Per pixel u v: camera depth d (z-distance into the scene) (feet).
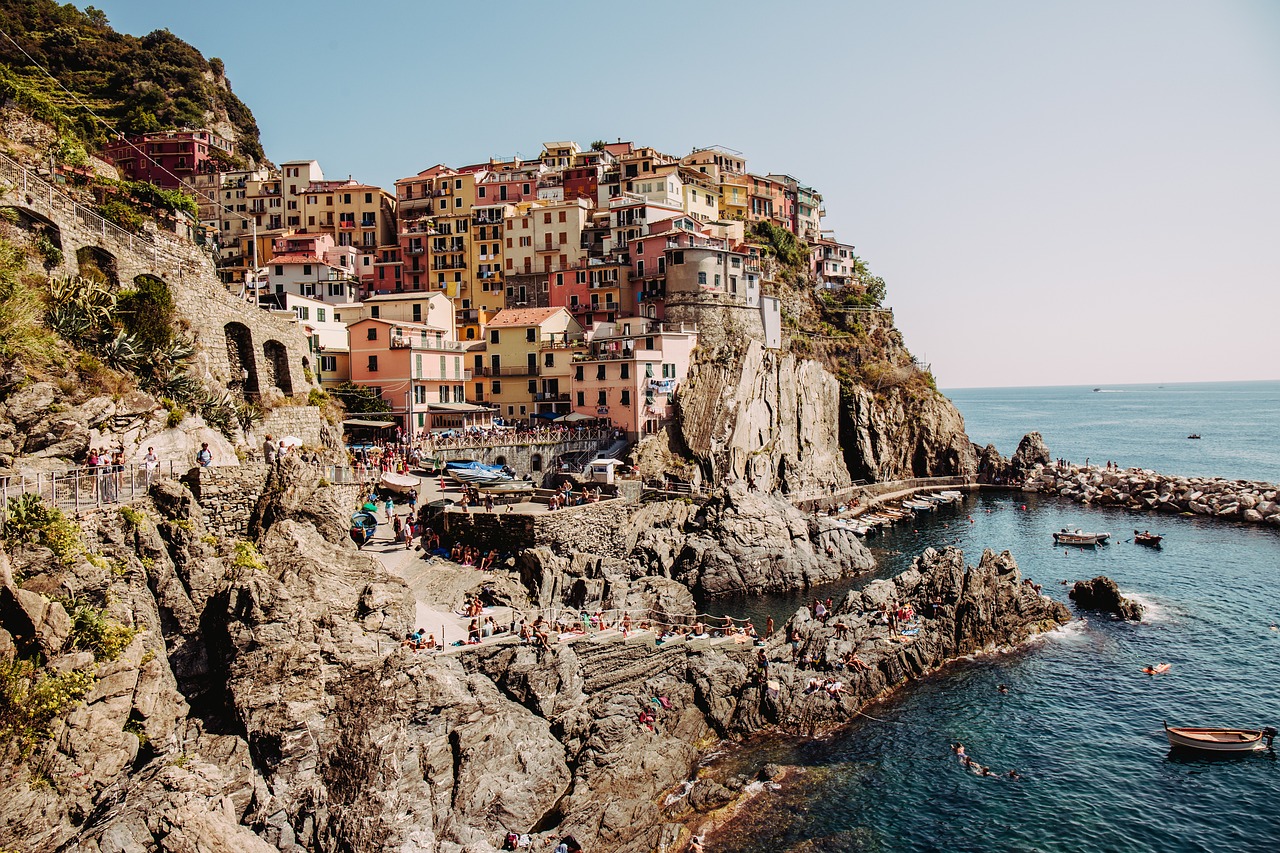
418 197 493.77
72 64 475.31
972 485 442.91
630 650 152.76
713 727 152.97
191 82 511.40
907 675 178.29
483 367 347.56
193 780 97.71
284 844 106.01
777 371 349.41
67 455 119.65
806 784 137.08
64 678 91.76
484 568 187.83
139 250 167.22
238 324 195.52
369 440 263.70
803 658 169.99
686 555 230.27
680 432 317.22
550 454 278.05
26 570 97.25
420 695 123.54
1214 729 153.17
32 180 146.00
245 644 114.62
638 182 442.91
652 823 122.62
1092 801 135.64
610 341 333.21
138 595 112.57
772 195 527.81
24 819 84.89
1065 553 295.28
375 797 110.63
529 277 414.82
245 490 139.85
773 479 336.08
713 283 367.25
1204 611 225.56
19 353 119.65
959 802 134.10
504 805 120.67
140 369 150.20
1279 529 337.52
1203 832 128.47
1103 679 180.14
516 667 138.51
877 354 468.34
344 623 125.80
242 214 467.11
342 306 334.65
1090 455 629.51
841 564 254.47
